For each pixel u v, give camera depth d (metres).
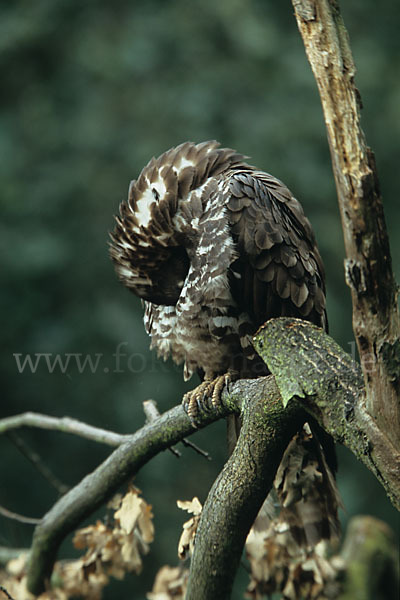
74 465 17.06
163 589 7.54
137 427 16.61
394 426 4.30
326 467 6.43
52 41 19.53
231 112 19.02
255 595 7.16
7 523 10.67
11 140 18.80
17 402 17.22
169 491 15.87
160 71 19.47
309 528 6.68
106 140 18.77
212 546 5.65
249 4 20.05
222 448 15.46
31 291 17.69
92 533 7.39
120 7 20.11
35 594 7.63
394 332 4.17
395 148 20.50
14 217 18.03
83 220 18.27
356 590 8.18
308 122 19.16
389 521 17.11
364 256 4.03
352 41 21.02
